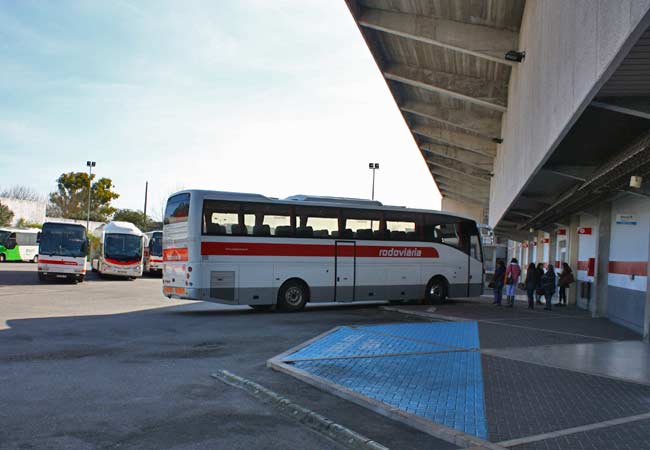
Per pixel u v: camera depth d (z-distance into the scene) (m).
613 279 18.30
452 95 22.94
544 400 7.51
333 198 20.73
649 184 13.44
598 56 6.59
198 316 17.48
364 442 5.79
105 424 6.22
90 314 16.72
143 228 74.75
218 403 7.25
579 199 16.30
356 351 10.93
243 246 18.33
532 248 39.69
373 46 20.89
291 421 6.59
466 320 16.97
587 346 12.27
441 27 18.02
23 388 7.68
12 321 14.44
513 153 18.41
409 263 21.83
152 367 9.40
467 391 7.92
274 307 20.30
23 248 55.03
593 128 10.04
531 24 13.58
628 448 5.64
